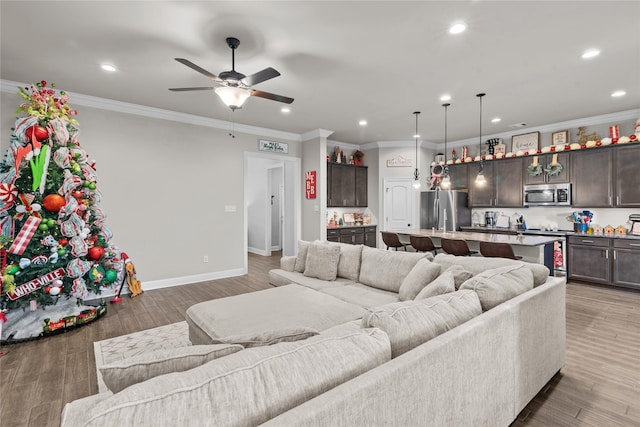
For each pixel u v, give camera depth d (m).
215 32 2.59
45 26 2.50
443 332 1.37
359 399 0.87
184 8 2.28
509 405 1.64
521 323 1.72
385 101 4.27
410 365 1.04
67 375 2.31
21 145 2.95
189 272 4.94
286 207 7.50
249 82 2.66
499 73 3.39
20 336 2.85
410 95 4.05
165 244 4.71
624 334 2.96
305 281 3.41
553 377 2.23
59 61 3.10
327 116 4.98
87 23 2.46
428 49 2.88
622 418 1.81
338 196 6.78
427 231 5.48
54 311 3.22
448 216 6.21
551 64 3.17
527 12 2.32
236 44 2.72
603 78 3.52
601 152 4.75
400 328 1.24
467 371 1.31
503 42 2.75
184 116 4.82
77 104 4.02
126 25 2.49
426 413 1.11
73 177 3.10
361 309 2.45
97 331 3.10
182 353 1.00
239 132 5.46
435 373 1.14
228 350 1.05
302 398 0.85
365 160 7.41
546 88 3.81
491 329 1.46
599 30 2.56
